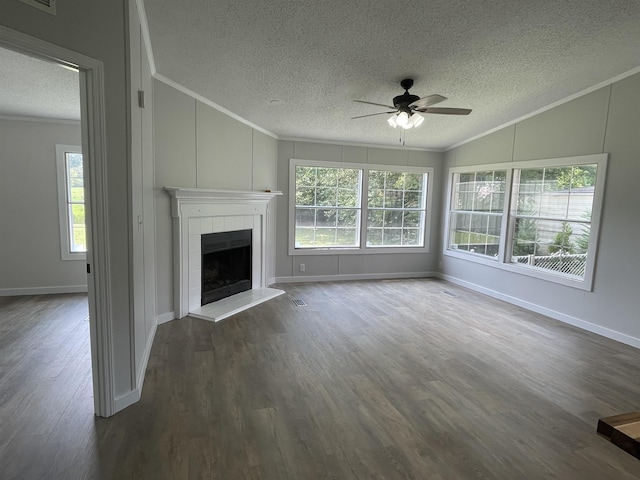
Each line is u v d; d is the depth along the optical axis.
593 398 2.67
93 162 2.01
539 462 2.00
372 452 2.03
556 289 4.48
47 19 1.76
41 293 4.94
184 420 2.25
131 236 2.26
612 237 3.86
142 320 2.77
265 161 5.50
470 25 2.85
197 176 4.17
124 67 2.12
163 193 3.72
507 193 5.19
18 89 3.68
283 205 5.93
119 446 2.00
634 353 3.49
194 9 2.61
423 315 4.52
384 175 6.43
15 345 3.30
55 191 4.86
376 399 2.58
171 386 2.66
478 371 3.05
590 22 2.83
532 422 2.36
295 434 2.16
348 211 6.32
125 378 2.36
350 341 3.62
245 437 2.12
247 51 3.20
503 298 5.27
